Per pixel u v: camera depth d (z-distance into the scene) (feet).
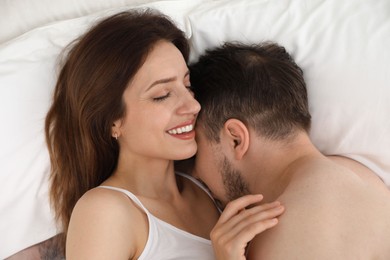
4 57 4.17
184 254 3.59
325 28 4.03
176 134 3.55
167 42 3.54
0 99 4.10
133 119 3.51
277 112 3.51
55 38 4.23
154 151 3.57
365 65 3.92
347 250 2.96
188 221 3.84
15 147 4.15
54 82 4.16
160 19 3.68
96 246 3.24
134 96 3.46
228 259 3.05
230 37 4.18
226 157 3.63
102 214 3.35
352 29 3.99
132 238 3.43
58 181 4.10
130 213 3.48
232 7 4.20
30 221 4.37
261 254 3.11
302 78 3.79
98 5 4.58
